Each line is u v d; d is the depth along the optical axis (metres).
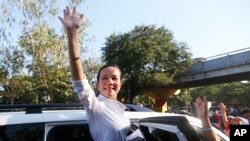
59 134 2.92
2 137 2.64
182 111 14.77
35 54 23.08
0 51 25.50
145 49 47.66
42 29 22.80
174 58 48.22
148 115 3.42
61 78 24.41
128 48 48.28
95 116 2.66
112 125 2.65
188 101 76.94
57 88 24.36
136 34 50.50
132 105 3.89
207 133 2.69
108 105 2.76
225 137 3.45
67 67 24.41
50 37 23.34
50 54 23.34
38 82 24.73
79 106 3.54
